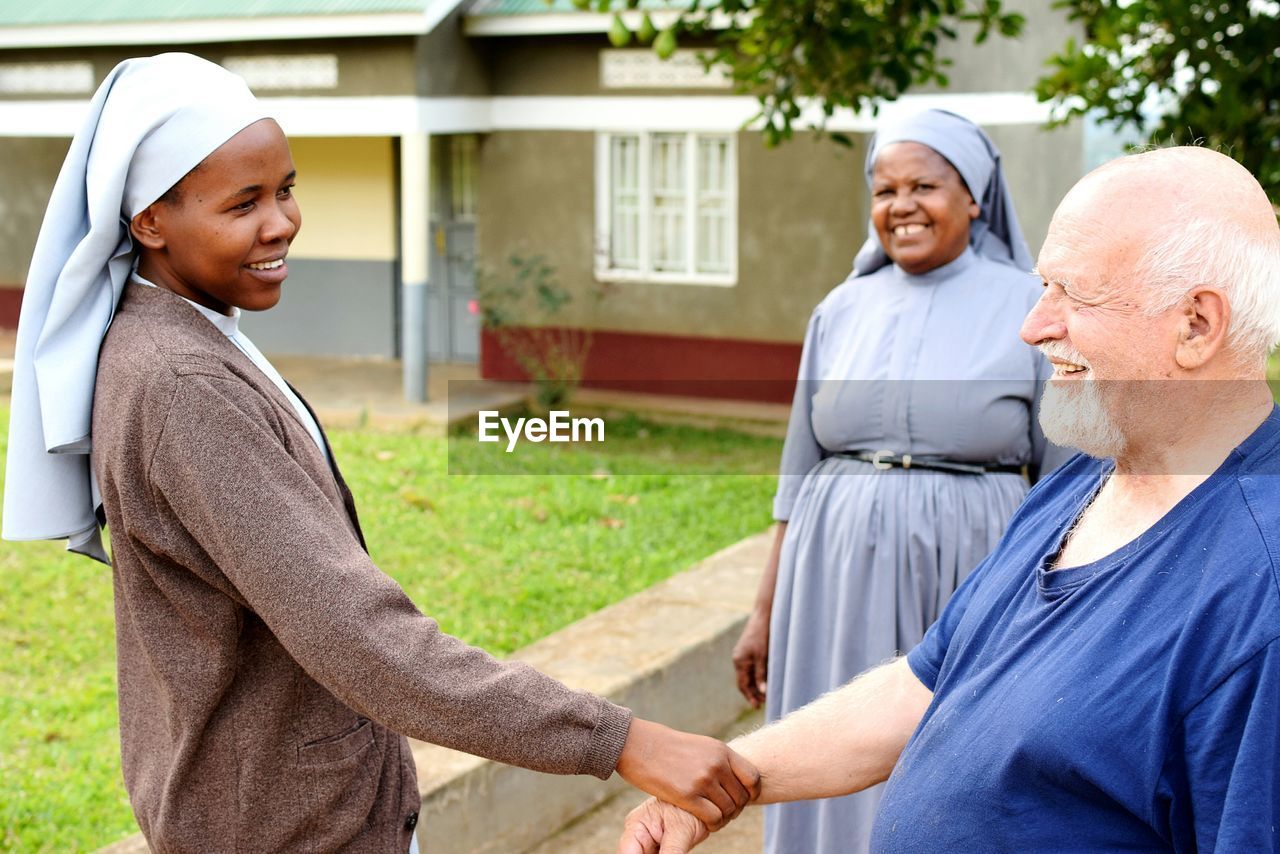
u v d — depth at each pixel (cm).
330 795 193
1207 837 141
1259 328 154
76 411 189
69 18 1252
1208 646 144
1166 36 538
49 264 193
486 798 363
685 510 775
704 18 584
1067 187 1014
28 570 619
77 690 484
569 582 622
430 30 1158
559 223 1324
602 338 1326
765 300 1269
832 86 595
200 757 190
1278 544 143
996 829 159
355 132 1192
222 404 180
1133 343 157
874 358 311
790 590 323
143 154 186
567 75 1291
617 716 194
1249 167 505
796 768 210
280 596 177
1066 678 154
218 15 1195
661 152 1291
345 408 1138
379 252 1408
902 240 311
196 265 192
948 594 299
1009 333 304
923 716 191
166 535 182
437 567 642
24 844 361
